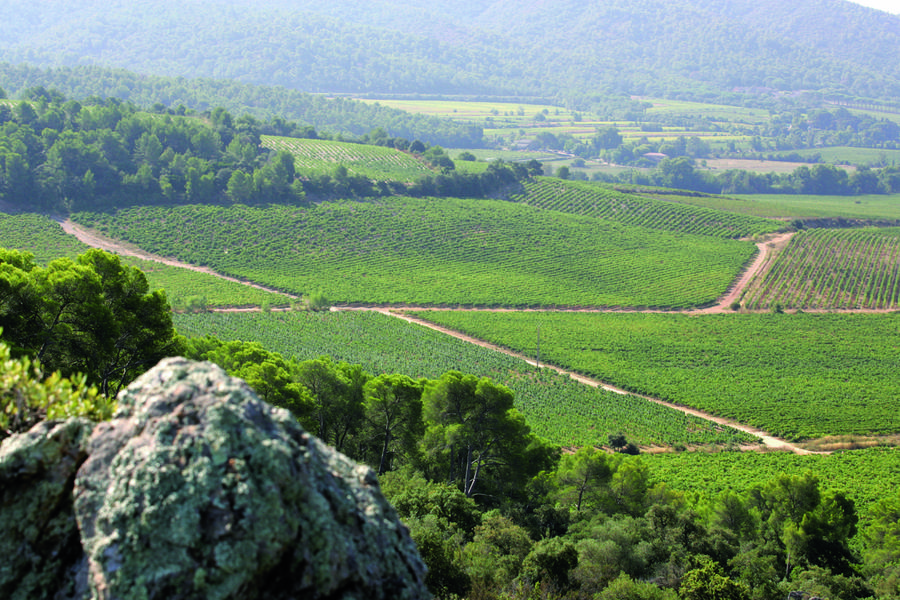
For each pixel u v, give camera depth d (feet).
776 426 259.80
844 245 548.72
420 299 407.64
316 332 329.72
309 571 24.47
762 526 127.44
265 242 466.29
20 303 75.25
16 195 452.35
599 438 229.04
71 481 26.32
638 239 548.31
